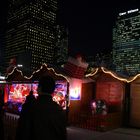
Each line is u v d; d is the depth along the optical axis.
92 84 16.28
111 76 15.55
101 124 13.16
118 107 15.24
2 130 7.09
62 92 14.95
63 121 3.41
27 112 3.38
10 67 19.97
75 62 14.96
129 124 14.80
